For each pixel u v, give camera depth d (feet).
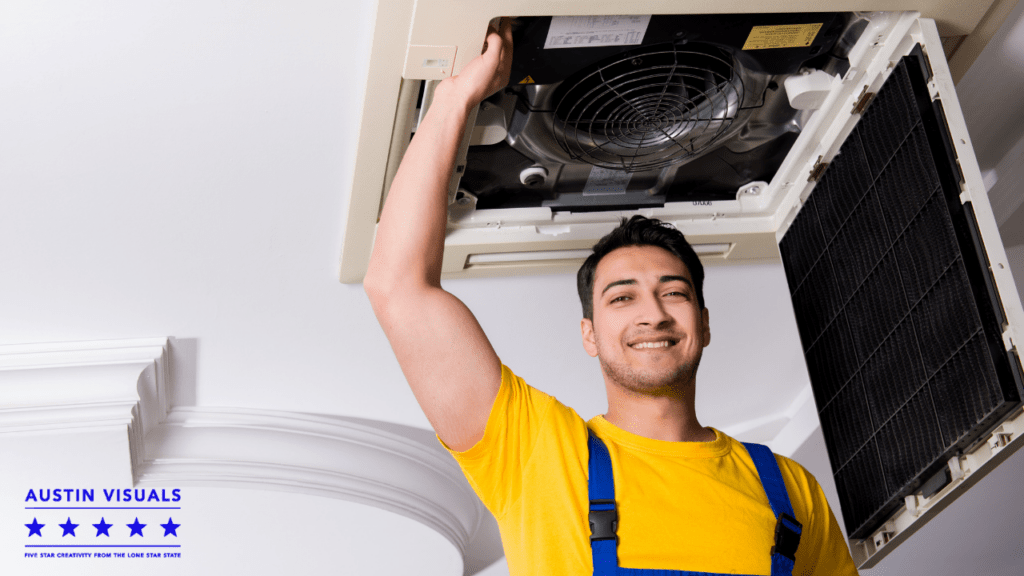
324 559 16.14
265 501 14.10
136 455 12.91
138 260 10.44
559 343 12.44
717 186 9.20
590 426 6.47
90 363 11.53
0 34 7.89
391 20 6.77
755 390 13.78
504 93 7.62
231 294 11.05
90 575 15.31
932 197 6.91
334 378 12.75
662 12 6.82
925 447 7.11
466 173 8.59
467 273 10.03
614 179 8.90
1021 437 6.36
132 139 8.98
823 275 8.60
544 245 9.46
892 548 7.75
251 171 9.42
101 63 8.23
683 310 6.65
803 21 7.26
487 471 6.08
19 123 8.72
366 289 6.43
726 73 7.72
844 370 8.27
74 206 9.68
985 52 8.57
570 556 5.53
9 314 11.04
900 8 7.19
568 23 6.92
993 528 18.12
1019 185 9.72
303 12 7.92
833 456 8.47
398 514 14.84
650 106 7.82
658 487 5.82
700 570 5.48
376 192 8.66
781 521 5.90
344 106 8.79
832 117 8.18
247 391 12.76
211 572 15.87
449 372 6.04
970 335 6.57
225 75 8.43
